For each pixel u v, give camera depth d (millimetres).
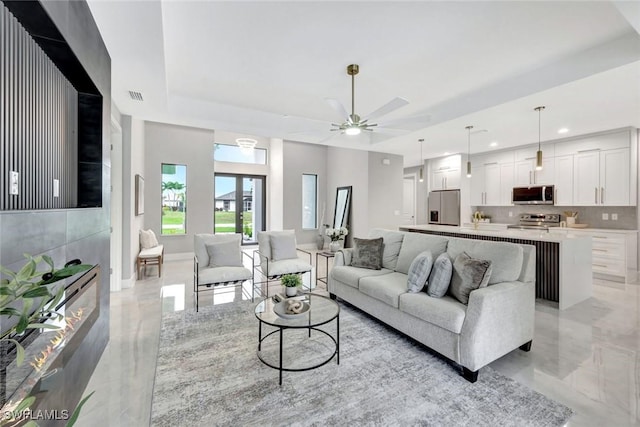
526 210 6434
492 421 1675
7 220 1102
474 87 3539
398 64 2969
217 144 7766
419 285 2602
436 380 2066
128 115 4031
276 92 3754
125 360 2318
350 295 3367
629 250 4941
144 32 2100
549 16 2195
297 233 7926
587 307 3535
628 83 2850
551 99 3277
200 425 1651
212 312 3326
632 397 1885
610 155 4965
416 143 5695
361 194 6797
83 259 1926
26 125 1427
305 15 2205
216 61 2932
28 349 1258
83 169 2180
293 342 2609
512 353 2445
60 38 1496
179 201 6449
